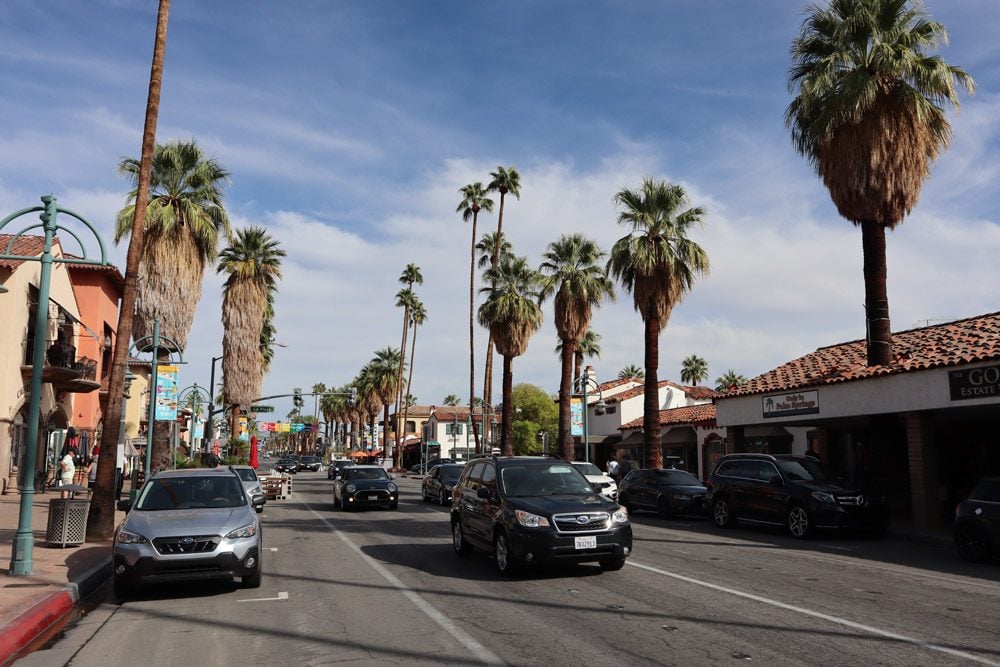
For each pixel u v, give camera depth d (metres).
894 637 6.77
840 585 9.62
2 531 15.22
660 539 15.35
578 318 34.62
